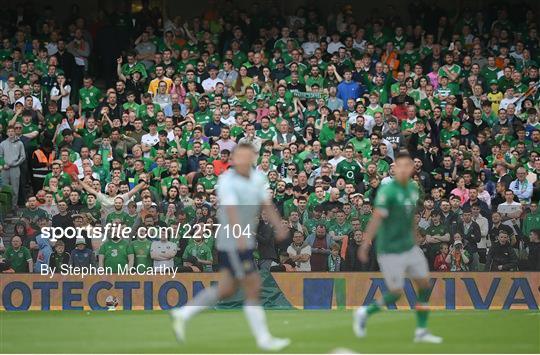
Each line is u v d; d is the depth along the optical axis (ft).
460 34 221.05
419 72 199.62
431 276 146.51
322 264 146.51
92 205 149.07
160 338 99.86
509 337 99.96
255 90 196.75
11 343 97.45
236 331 105.60
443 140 184.14
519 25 220.02
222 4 230.27
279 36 216.74
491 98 197.26
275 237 146.20
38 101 191.42
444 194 163.12
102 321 122.11
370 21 222.89
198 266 147.02
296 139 183.01
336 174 168.96
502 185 168.35
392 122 181.57
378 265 146.10
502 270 146.61
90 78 203.10
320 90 196.44
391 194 89.20
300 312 137.28
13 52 206.28
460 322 117.08
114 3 239.71
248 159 84.64
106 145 177.37
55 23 224.74
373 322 115.85
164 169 170.50
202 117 189.16
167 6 242.58
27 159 179.83
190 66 199.41
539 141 183.93
